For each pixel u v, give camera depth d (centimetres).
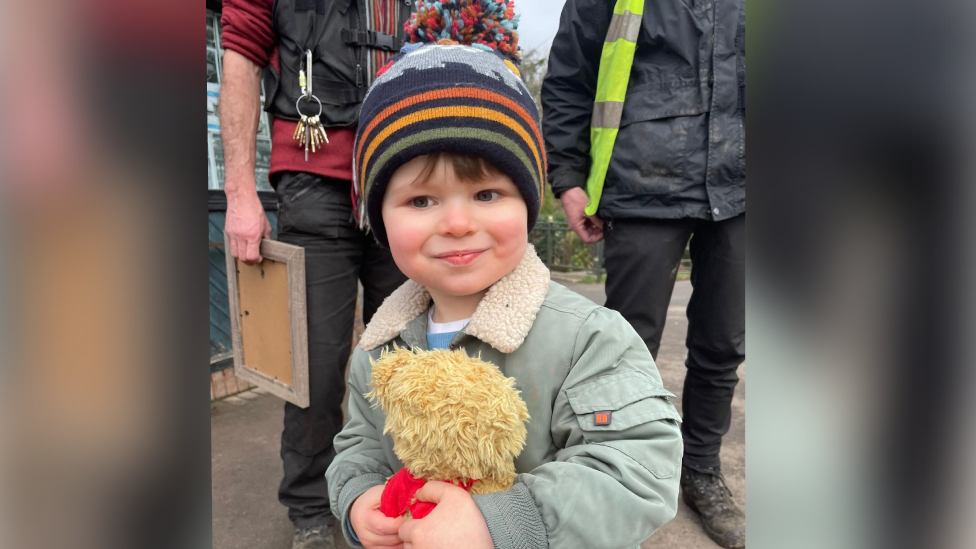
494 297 82
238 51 134
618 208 151
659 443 71
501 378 66
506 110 76
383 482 87
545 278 85
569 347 79
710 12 138
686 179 143
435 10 96
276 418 256
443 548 62
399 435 66
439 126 72
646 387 74
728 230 146
